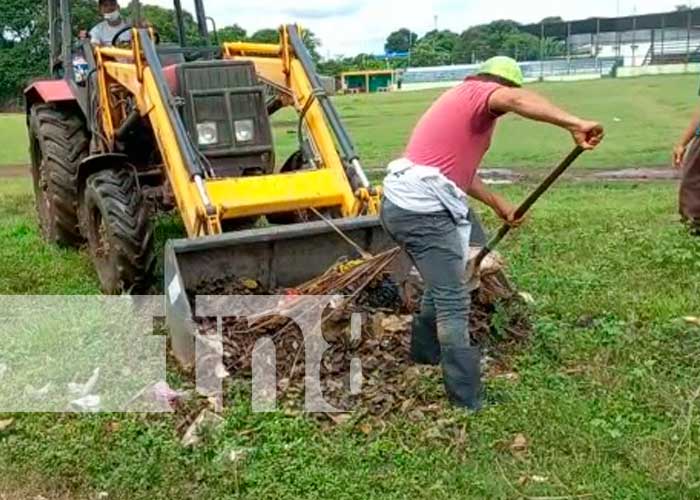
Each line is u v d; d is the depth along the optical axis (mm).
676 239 7832
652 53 72250
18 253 8297
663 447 4254
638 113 23531
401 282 5645
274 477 4176
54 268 7688
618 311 6055
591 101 28359
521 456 4266
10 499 4168
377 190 6148
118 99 7316
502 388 4906
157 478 4211
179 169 6070
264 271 5770
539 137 19281
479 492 3982
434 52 78688
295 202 6125
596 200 10664
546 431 4422
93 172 6918
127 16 8156
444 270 4672
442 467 4199
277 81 6977
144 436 4551
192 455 4383
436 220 4633
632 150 16375
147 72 6441
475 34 79500
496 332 5445
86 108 7738
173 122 6164
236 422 4629
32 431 4715
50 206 8305
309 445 4430
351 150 6391
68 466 4355
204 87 6449
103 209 6602
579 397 4793
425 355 5113
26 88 8930
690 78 42562
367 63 71188
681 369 5109
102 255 6930
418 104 33750
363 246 5949
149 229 6609
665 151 16062
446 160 4625
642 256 7359
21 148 21969
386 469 4223
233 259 5676
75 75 8234
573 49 82188
